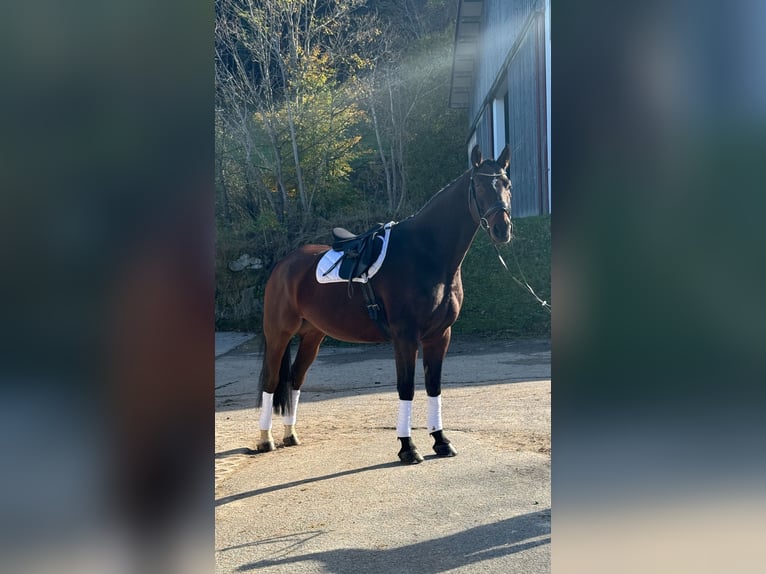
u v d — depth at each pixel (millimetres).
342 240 4902
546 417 5297
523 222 11508
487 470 3824
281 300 4934
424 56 22266
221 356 11430
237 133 18109
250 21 18375
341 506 3324
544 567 2387
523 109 12547
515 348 10016
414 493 3473
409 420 4191
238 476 4082
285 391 4938
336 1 19844
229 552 2734
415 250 4355
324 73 19156
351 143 19219
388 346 11758
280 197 17781
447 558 2549
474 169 4344
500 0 14898
